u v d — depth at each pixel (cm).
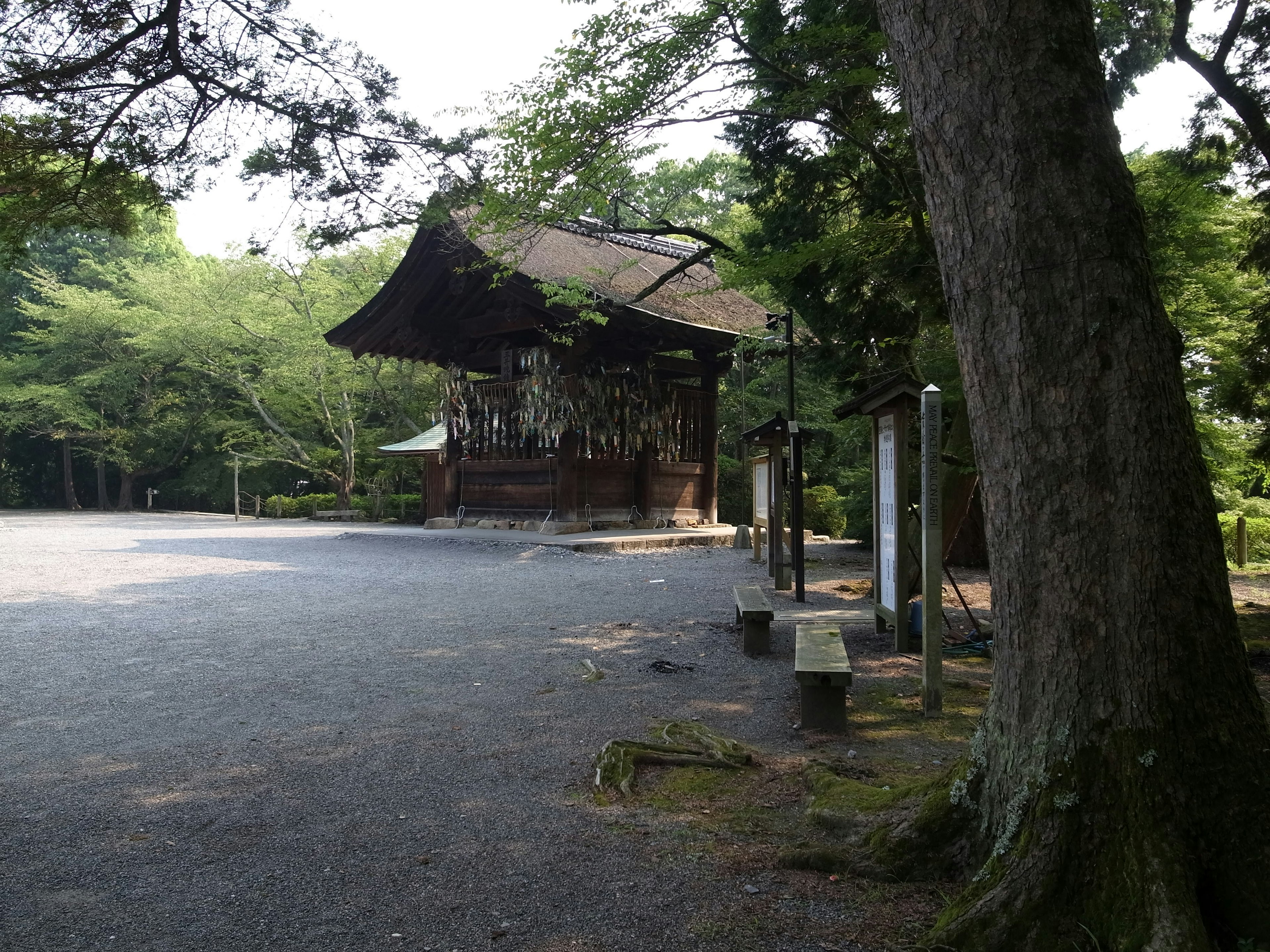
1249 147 767
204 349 3023
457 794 371
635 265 1330
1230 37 721
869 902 264
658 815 344
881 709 518
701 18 666
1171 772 225
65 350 3347
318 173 547
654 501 1802
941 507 509
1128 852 221
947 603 922
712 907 267
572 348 1606
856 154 890
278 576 1132
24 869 298
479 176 577
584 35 666
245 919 263
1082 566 237
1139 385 233
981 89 247
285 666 622
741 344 1488
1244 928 213
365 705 521
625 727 477
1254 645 677
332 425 2945
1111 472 234
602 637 730
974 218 250
